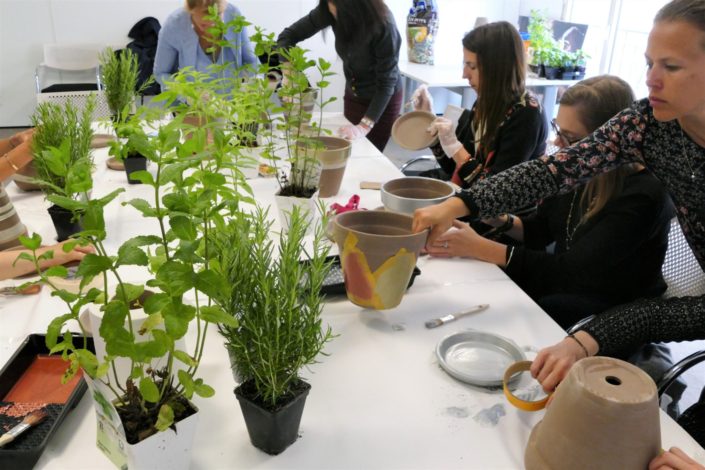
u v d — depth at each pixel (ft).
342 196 6.14
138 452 2.34
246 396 2.65
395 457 2.79
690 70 3.02
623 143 4.02
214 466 2.71
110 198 2.13
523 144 6.82
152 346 2.18
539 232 6.35
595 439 2.33
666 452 2.42
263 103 5.39
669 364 5.45
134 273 4.28
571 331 3.88
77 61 15.51
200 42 8.58
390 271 3.48
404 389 3.26
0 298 4.01
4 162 5.33
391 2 17.13
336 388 3.26
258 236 2.67
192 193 2.36
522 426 3.00
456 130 8.68
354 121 10.34
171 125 2.87
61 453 2.72
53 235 5.01
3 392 3.05
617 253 4.98
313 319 2.61
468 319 4.01
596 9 15.51
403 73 14.48
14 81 15.85
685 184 3.84
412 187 4.83
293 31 10.35
